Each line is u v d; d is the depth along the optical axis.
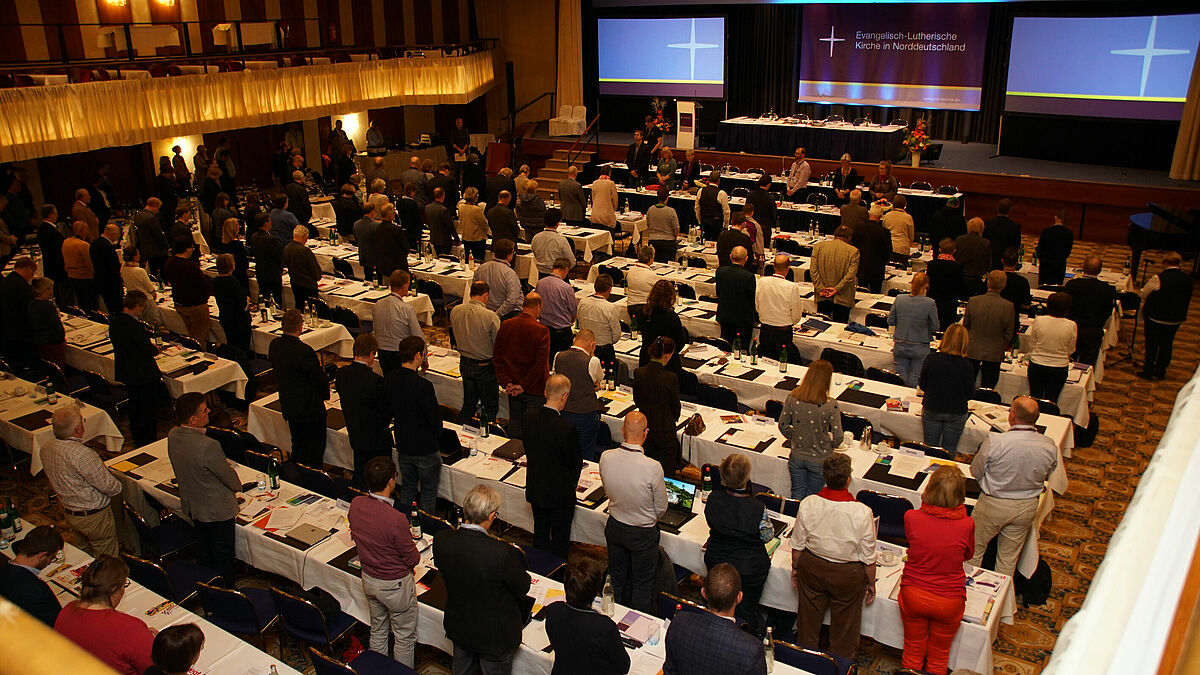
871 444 7.13
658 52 23.45
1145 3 17.42
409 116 25.38
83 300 11.47
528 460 6.16
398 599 5.25
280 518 6.23
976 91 20.08
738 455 5.32
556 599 5.35
